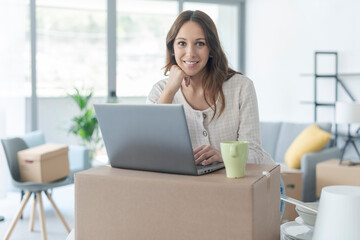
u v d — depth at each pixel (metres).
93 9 5.71
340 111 4.02
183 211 1.01
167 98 1.54
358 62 4.96
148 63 6.04
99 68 5.80
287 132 5.04
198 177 1.04
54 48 5.55
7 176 4.45
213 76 1.58
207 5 6.25
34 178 3.67
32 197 5.07
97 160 5.55
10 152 3.68
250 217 0.95
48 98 5.53
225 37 6.36
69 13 5.60
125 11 5.88
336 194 0.93
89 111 5.34
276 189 1.14
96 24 5.75
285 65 5.80
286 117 5.82
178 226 1.01
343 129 5.04
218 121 1.62
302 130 4.95
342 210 0.92
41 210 3.67
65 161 3.87
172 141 1.06
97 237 1.10
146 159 1.12
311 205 1.24
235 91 1.62
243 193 0.95
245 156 1.03
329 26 5.24
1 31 5.10
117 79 5.89
